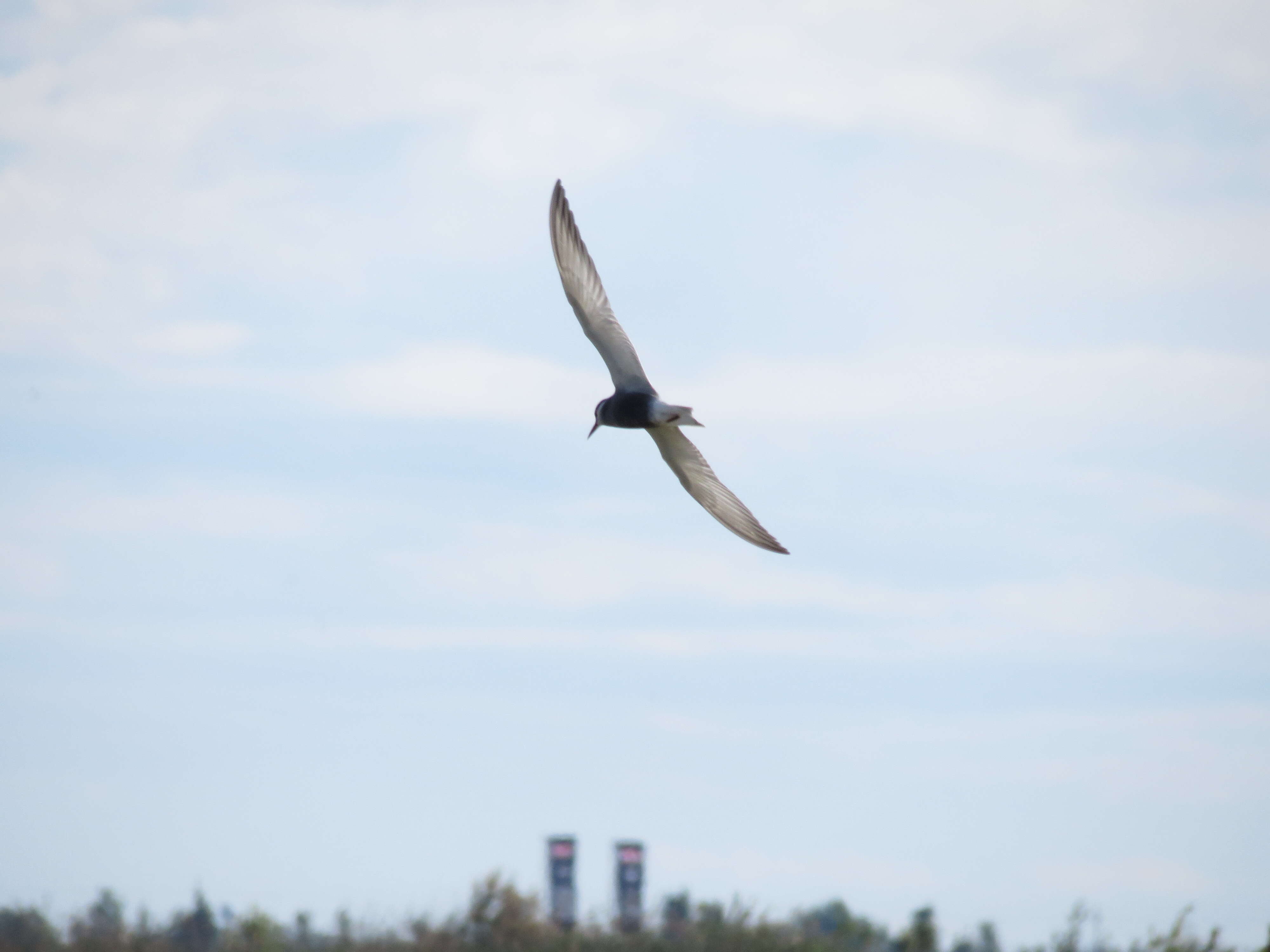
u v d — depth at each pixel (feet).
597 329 46.29
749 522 46.39
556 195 46.85
